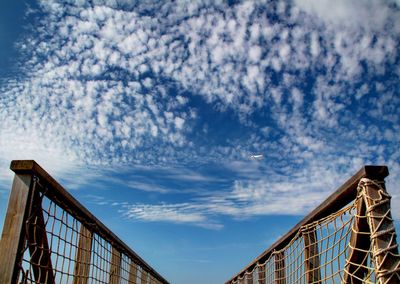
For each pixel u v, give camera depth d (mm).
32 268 2900
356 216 2734
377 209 2492
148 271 9125
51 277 3168
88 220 4012
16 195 2727
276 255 5277
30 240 2793
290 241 4629
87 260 4039
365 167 2596
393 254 2377
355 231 2762
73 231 3570
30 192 2770
